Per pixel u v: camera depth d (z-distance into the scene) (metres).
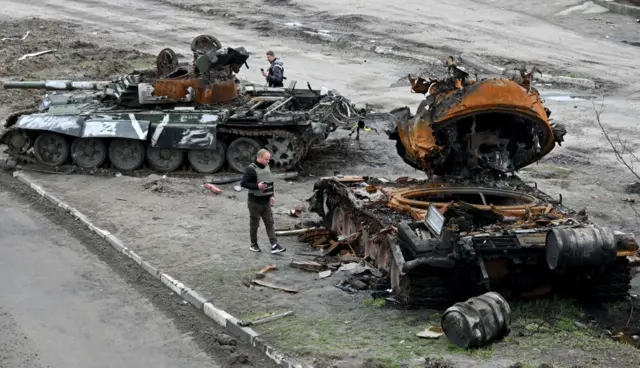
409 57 54.41
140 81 33.34
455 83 22.53
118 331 18.50
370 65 53.34
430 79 23.14
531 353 16.23
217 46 33.97
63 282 21.25
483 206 20.19
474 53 54.66
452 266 18.03
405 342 16.94
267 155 22.52
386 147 36.50
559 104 43.94
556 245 17.53
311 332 17.64
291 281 20.73
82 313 19.42
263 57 55.66
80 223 25.78
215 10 70.12
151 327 18.67
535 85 47.97
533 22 64.00
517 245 17.98
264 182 22.27
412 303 18.66
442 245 18.23
